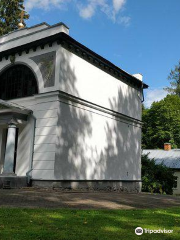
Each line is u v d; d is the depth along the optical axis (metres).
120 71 18.77
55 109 13.90
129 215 7.09
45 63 14.87
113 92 18.39
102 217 6.48
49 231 4.89
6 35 17.83
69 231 4.99
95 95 16.66
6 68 16.59
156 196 14.67
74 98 14.84
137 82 20.88
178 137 41.84
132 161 19.62
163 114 42.91
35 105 14.70
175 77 48.06
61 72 14.31
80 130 15.19
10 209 6.85
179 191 32.38
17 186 13.23
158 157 36.66
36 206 7.87
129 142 19.53
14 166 15.16
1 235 4.49
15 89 16.05
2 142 15.93
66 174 13.99
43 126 14.13
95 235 4.80
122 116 18.89
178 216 7.51
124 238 4.74
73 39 14.80
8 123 14.13
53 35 14.43
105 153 17.02
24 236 4.51
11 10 31.41
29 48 15.59
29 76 15.57
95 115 16.50
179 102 44.47
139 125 21.03
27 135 14.59
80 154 15.02
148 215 7.32
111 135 17.73
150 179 23.97
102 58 16.97
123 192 17.47
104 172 16.77
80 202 9.38
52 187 13.14
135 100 20.86
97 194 13.10
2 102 14.22
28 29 16.70
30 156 14.14
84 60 16.05
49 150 13.65
